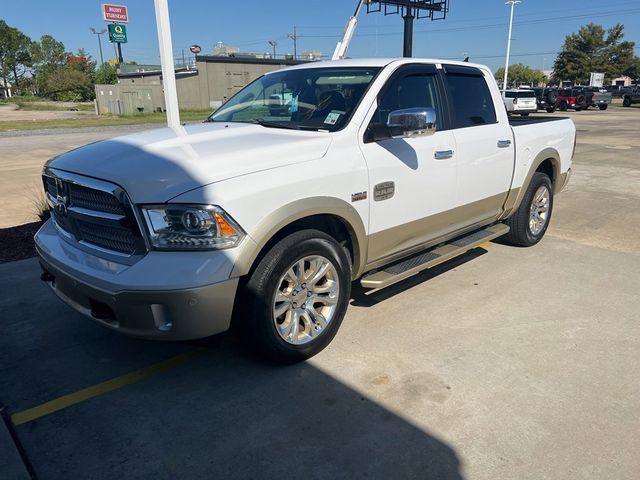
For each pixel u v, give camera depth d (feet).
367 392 10.41
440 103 14.37
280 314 10.80
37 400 10.31
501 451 8.80
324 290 11.53
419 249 14.26
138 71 176.55
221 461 8.61
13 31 358.84
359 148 11.82
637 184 32.12
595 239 20.83
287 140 11.21
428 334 12.77
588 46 241.96
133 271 9.23
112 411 9.95
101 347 12.34
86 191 10.22
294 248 10.52
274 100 13.94
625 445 8.93
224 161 9.99
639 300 14.88
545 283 16.10
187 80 138.62
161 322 9.36
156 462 8.62
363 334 12.76
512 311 14.08
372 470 8.39
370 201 12.05
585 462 8.54
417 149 13.14
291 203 10.34
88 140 64.69
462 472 8.35
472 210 15.71
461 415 9.71
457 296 15.06
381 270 13.44
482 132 15.47
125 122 97.04
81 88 237.66
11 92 363.97
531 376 10.98
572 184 32.30
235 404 10.09
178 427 9.46
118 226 9.64
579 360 11.61
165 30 21.47
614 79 259.19
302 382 10.79
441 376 10.96
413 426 9.41
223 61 141.38
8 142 62.95
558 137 19.57
